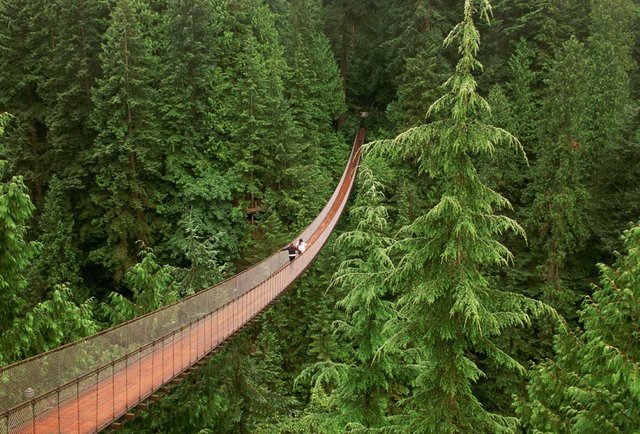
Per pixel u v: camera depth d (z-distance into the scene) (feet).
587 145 85.92
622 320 26.21
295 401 54.95
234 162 97.55
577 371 30.07
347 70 156.25
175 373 34.12
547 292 79.36
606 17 107.04
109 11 97.96
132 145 86.74
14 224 32.76
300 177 102.17
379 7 148.66
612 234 82.23
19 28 93.66
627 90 100.89
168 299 48.01
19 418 23.43
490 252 21.86
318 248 76.23
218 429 48.16
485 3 21.25
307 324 79.66
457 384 22.47
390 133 123.24
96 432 25.99
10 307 33.88
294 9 133.59
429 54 114.42
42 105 96.43
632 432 22.27
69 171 89.51
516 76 107.04
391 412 43.16
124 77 86.02
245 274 50.16
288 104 108.37
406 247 23.43
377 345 30.94
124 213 86.38
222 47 106.11
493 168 86.99
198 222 89.40
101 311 75.20
